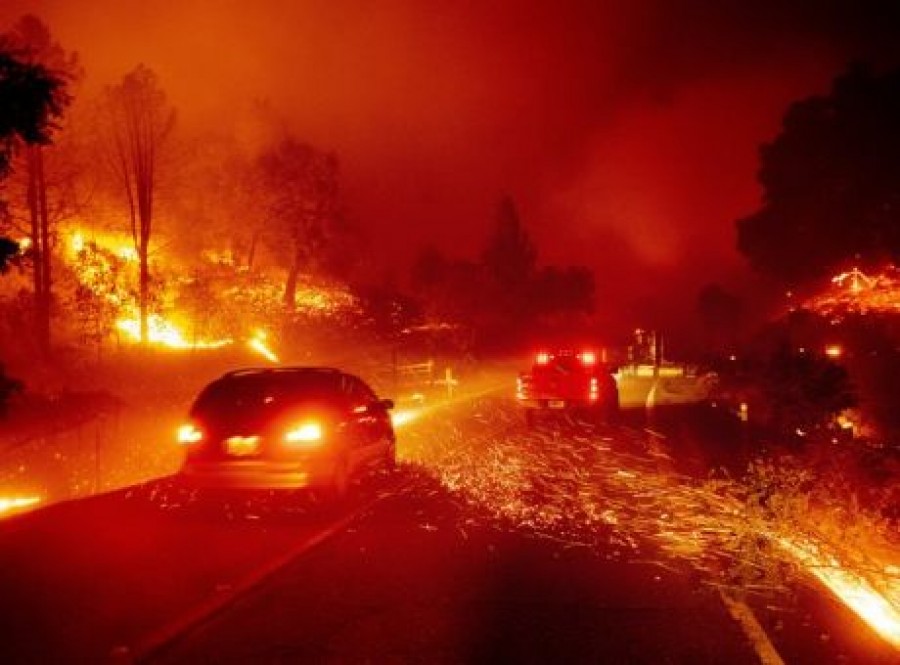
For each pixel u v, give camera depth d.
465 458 14.87
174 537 9.23
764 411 20.97
